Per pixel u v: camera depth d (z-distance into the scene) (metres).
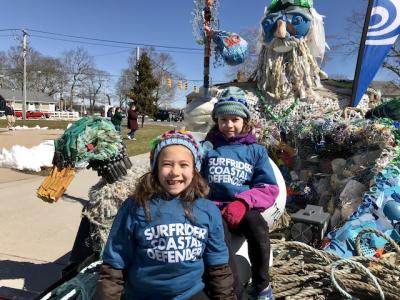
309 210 3.42
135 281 1.94
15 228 5.24
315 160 4.02
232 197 2.53
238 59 4.43
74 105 80.19
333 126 3.82
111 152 3.05
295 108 4.43
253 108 4.57
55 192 2.98
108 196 3.02
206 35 4.54
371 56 4.66
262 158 2.58
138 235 1.93
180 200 1.98
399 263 2.99
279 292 2.61
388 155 3.39
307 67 4.62
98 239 2.98
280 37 4.43
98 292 1.92
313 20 4.63
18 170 9.17
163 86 53.06
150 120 54.06
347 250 3.03
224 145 2.64
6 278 3.86
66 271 3.11
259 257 2.40
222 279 1.99
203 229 1.96
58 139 3.04
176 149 2.00
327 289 2.56
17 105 67.94
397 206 3.18
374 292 2.50
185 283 1.93
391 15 4.64
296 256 2.95
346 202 3.47
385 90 26.19
